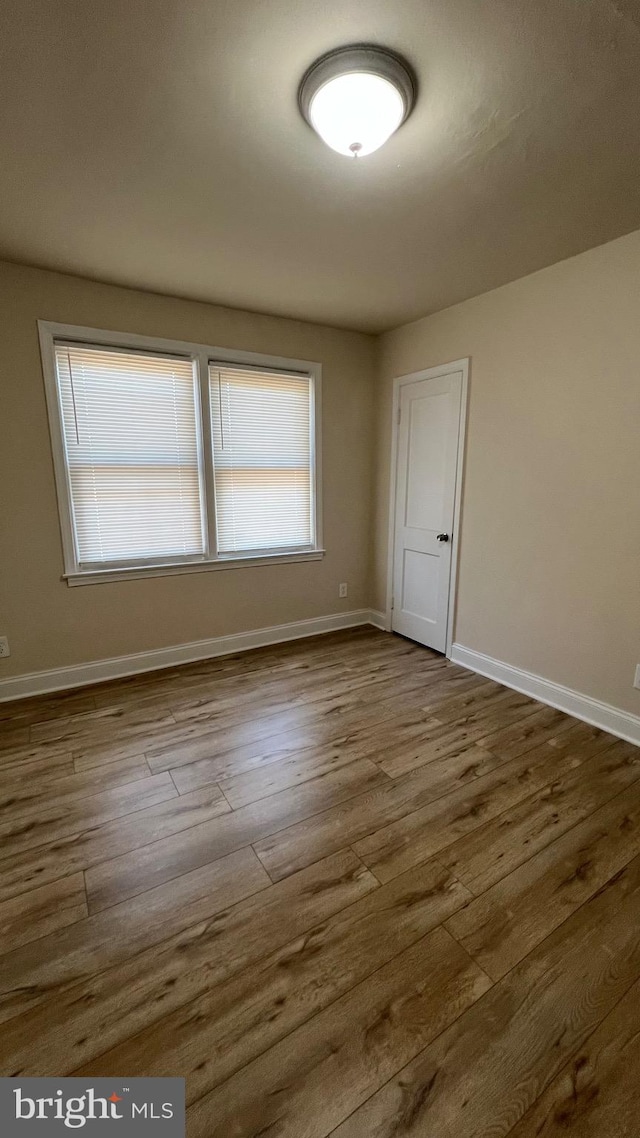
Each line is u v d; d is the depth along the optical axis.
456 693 2.89
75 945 1.34
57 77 1.29
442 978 1.25
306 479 3.71
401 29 1.17
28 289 2.52
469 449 3.08
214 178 1.74
